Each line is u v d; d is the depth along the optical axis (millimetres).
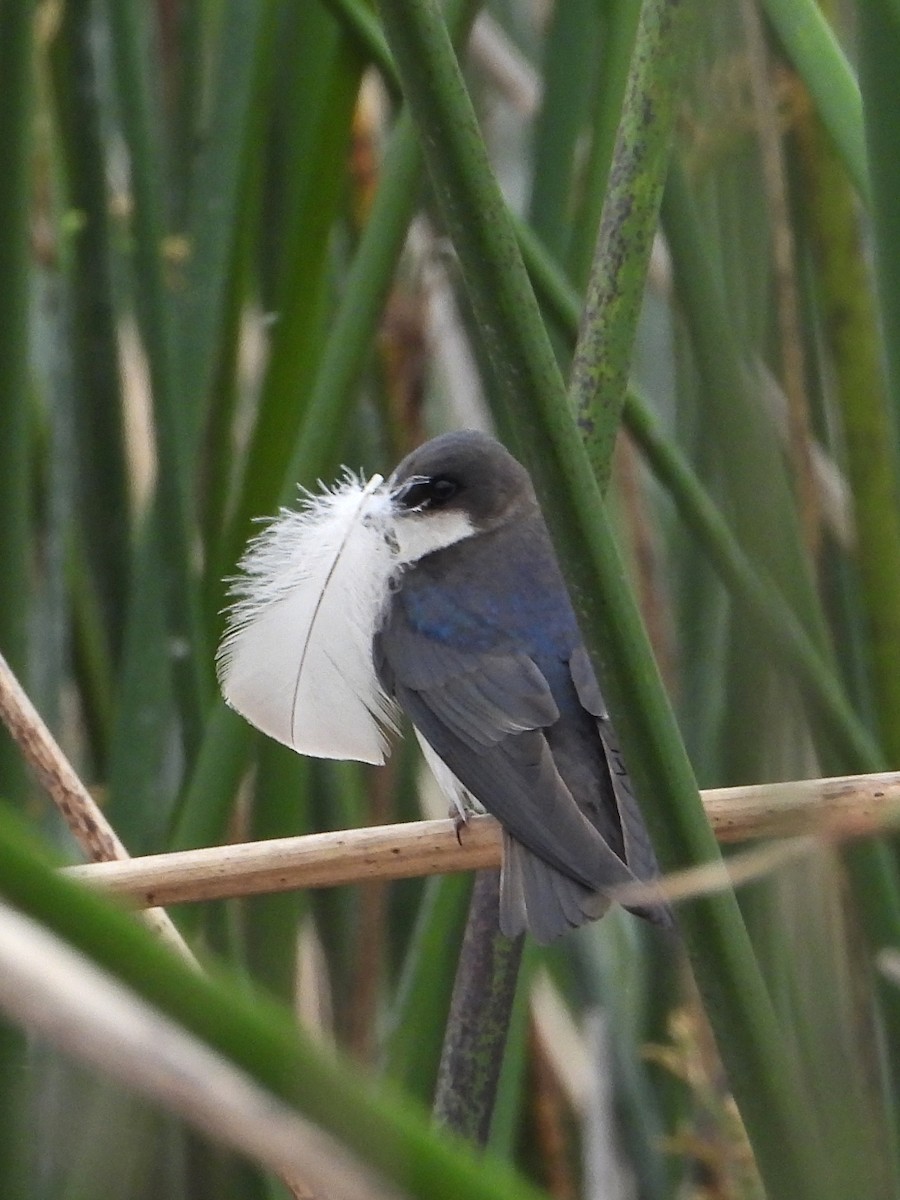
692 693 3389
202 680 3330
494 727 3316
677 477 3291
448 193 3115
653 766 3127
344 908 3420
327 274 3350
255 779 3338
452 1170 2148
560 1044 3438
